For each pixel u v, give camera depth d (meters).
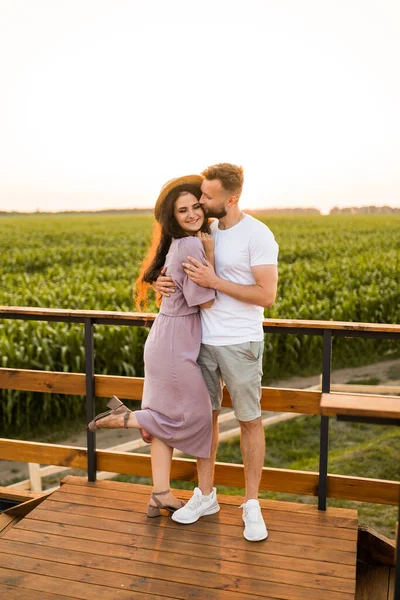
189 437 2.72
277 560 2.48
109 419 2.79
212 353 2.72
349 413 1.86
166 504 2.80
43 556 2.53
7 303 12.50
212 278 2.57
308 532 2.70
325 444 2.89
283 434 6.42
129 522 2.79
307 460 5.69
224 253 2.63
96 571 2.42
